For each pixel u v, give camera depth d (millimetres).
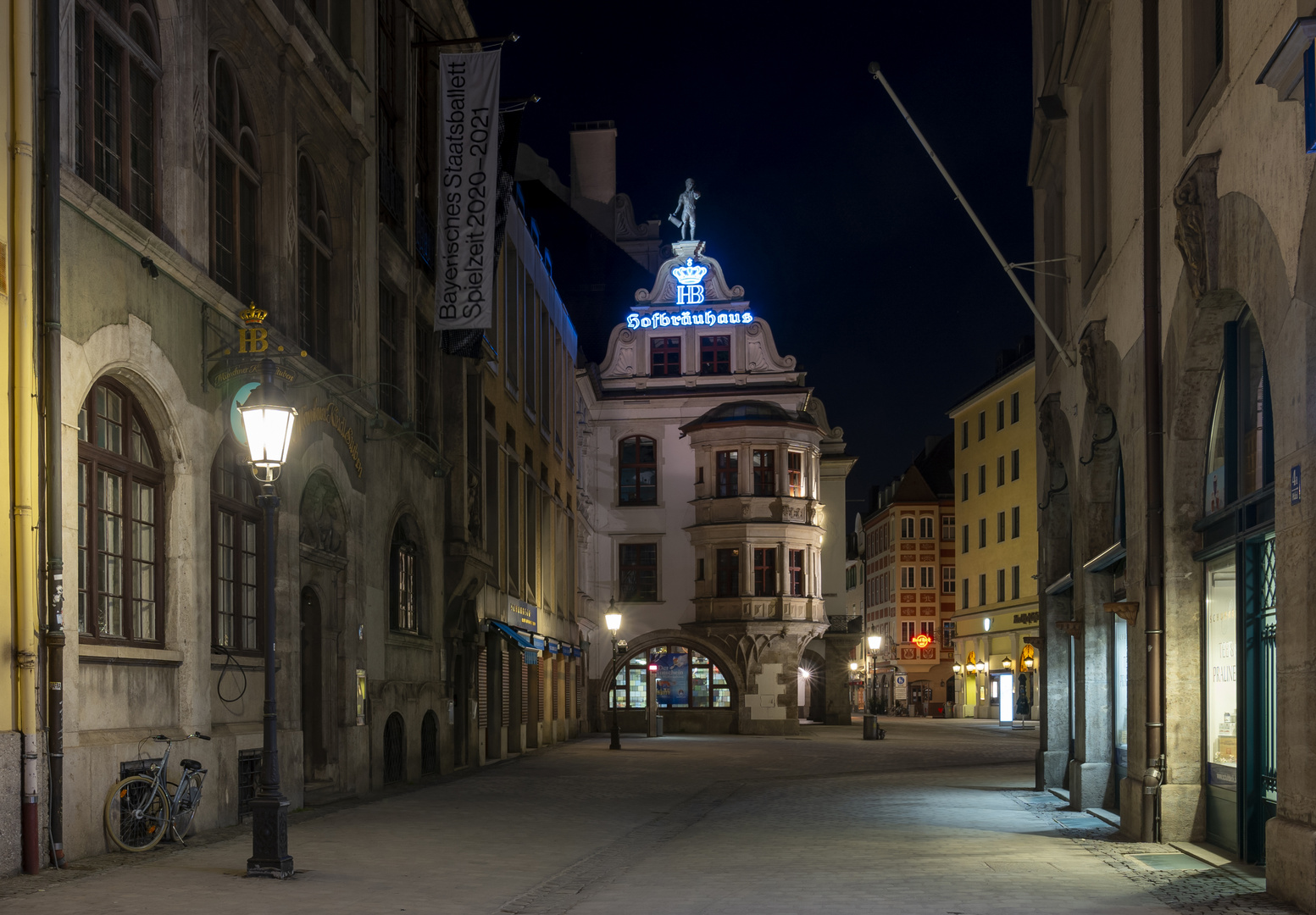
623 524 50062
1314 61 7977
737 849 13461
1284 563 9695
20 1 11094
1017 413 67062
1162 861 12297
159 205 13891
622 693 49375
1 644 10547
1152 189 13875
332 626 18984
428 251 25344
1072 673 21375
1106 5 16578
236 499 15680
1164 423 13633
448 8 26922
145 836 12352
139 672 12820
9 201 11000
